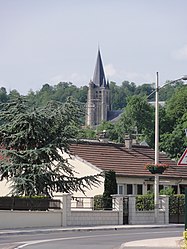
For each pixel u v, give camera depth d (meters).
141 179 64.19
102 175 52.84
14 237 35.91
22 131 49.94
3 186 60.00
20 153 48.75
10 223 42.41
